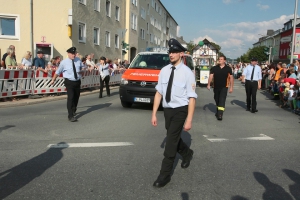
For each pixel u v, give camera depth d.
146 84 9.27
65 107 10.03
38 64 12.18
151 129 6.95
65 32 21.06
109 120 7.91
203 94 16.17
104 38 27.62
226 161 4.79
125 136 6.22
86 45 23.92
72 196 3.44
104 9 27.25
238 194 3.58
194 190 3.68
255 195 3.56
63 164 4.48
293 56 18.22
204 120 8.33
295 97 9.89
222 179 4.04
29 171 4.18
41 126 7.00
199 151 5.31
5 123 7.23
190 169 4.41
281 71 14.44
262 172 4.32
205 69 21.92
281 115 9.47
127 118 8.25
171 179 4.02
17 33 20.34
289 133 6.89
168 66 3.96
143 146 5.50
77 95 7.92
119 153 5.06
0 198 3.35
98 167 4.38
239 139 6.23
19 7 20.19
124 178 4.00
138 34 38.59
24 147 5.30
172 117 3.86
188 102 3.85
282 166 4.60
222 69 8.32
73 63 7.61
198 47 31.23
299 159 4.96
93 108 9.95
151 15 46.94
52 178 3.95
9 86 10.48
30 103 10.50
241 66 34.16
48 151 5.10
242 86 23.38
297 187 3.81
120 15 32.09
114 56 30.58
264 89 20.38
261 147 5.64
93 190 3.61
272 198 3.49
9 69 10.35
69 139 5.90
